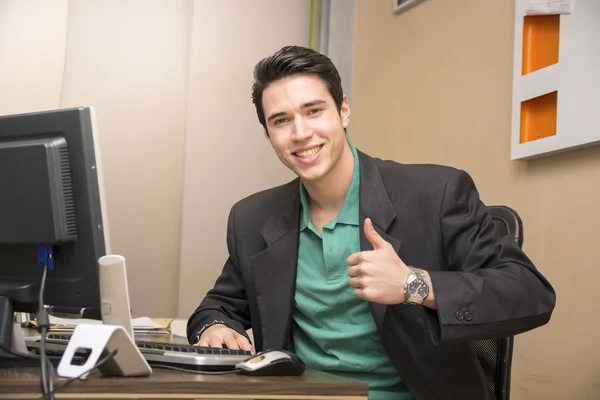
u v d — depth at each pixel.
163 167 3.11
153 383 0.85
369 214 1.42
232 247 1.61
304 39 3.35
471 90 2.56
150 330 1.97
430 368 1.34
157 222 3.09
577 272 2.00
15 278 1.09
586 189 1.99
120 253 3.04
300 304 1.47
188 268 3.04
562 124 2.02
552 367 2.07
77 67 3.02
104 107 3.05
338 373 1.44
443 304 1.17
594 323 1.92
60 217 1.02
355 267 1.17
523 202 2.25
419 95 2.88
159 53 3.13
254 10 3.25
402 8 3.03
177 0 3.17
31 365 1.05
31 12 2.87
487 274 1.26
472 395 1.35
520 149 2.20
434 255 1.39
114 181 3.05
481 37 2.52
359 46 3.39
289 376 0.99
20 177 1.03
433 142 2.76
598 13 1.93
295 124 1.39
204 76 3.14
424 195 1.42
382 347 1.41
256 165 3.18
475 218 1.41
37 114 1.06
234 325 1.53
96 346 0.88
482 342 1.48
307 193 1.52
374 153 3.19
